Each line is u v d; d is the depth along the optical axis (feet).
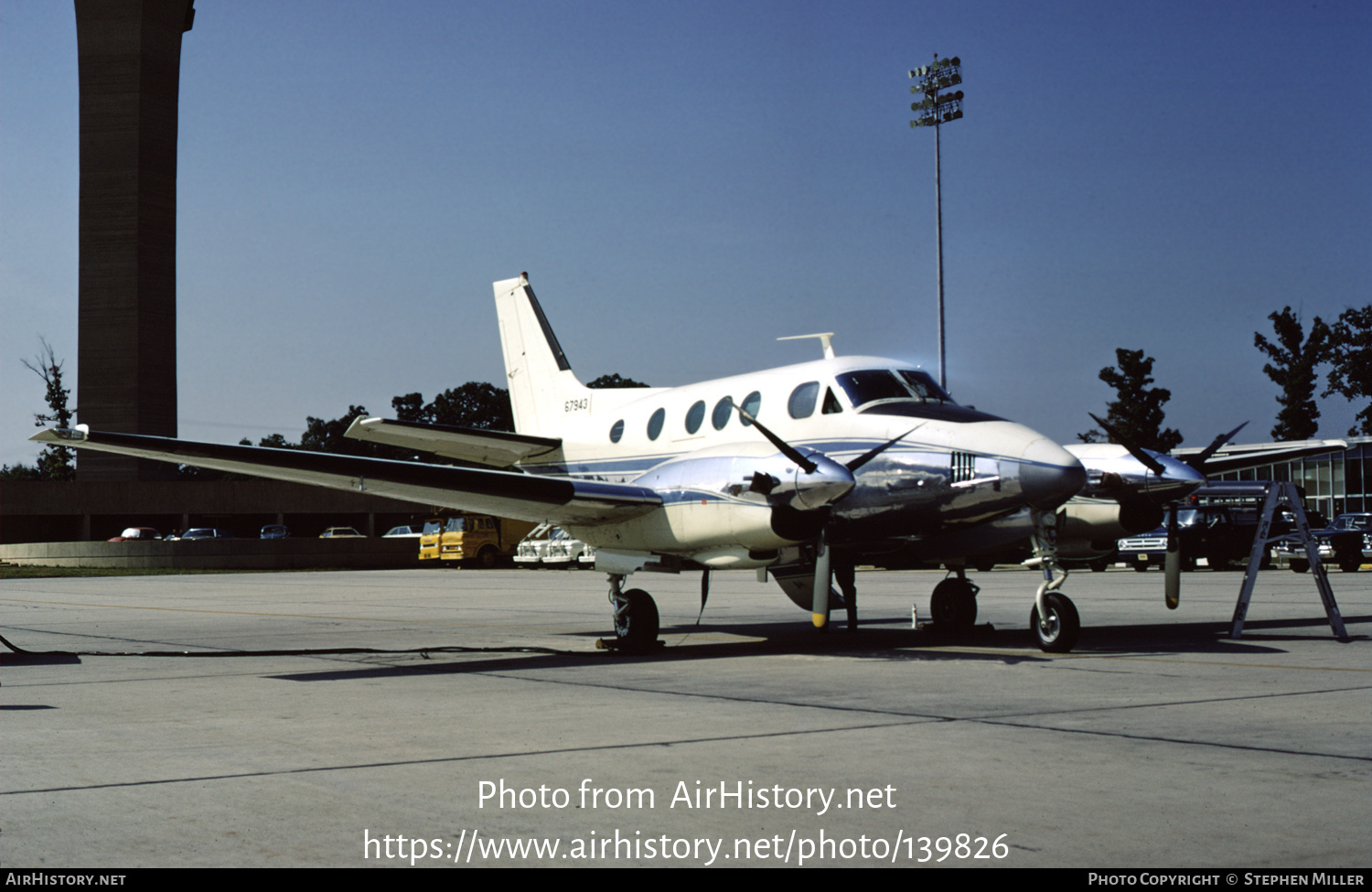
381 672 30.50
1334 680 26.78
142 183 213.46
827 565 32.65
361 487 36.11
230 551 140.15
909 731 20.01
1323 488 145.38
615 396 48.32
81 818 14.21
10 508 193.36
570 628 47.65
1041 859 12.36
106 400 209.97
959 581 40.47
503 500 34.68
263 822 14.01
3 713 23.08
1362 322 225.56
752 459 32.58
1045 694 24.62
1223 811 14.20
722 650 36.17
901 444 35.14
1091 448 40.45
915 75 127.24
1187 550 101.19
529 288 54.65
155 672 31.04
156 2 214.90
